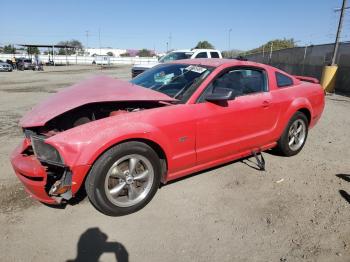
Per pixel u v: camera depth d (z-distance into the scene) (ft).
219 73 13.55
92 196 10.74
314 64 69.21
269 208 12.10
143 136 11.10
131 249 9.73
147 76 15.46
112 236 10.32
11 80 72.13
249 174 15.08
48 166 10.73
